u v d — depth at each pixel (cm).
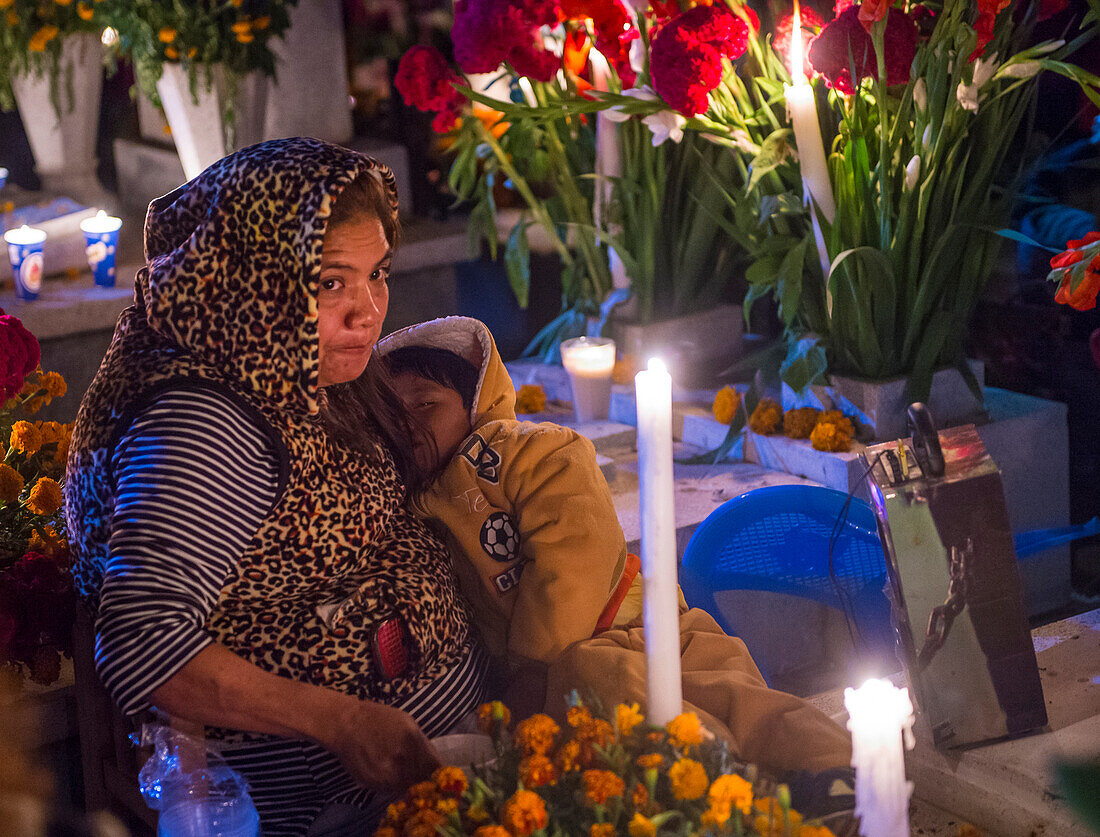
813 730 153
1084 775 66
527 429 182
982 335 355
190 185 158
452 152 449
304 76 446
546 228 352
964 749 162
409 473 180
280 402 153
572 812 120
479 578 180
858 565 235
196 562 142
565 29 311
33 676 188
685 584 228
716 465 314
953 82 261
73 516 158
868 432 292
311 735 144
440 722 171
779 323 371
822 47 259
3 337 194
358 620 160
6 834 82
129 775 176
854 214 280
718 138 287
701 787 115
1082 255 219
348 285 156
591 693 134
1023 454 306
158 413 145
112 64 413
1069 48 266
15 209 403
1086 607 312
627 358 347
